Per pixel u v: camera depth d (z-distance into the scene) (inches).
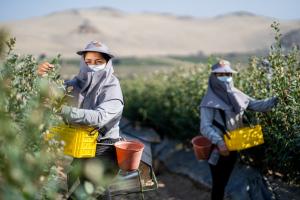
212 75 196.1
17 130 99.3
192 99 307.7
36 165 89.7
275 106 207.2
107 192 155.3
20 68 130.8
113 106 149.3
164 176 293.9
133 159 151.3
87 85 151.8
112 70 156.8
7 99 103.6
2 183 81.5
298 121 203.5
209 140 195.9
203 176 267.7
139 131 362.9
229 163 193.0
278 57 214.5
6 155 86.4
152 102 390.9
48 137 106.1
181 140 332.8
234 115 192.1
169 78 410.3
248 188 225.5
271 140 214.8
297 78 205.8
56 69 137.3
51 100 108.7
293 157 212.1
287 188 223.8
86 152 145.3
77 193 97.8
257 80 233.3
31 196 81.3
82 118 141.3
